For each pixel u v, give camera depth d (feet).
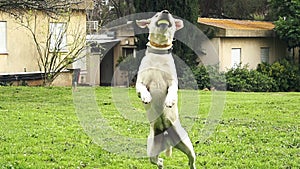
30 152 30.86
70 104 52.01
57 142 33.60
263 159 29.84
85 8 77.05
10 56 76.13
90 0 78.43
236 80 79.36
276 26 89.35
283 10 92.58
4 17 75.05
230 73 80.28
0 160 28.73
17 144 32.71
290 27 88.43
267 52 91.86
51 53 76.79
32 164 28.12
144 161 28.99
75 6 75.56
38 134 35.91
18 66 76.89
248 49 88.28
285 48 94.84
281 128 40.06
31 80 75.46
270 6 98.89
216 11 120.37
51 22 74.79
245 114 47.16
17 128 38.19
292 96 64.95
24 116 43.68
